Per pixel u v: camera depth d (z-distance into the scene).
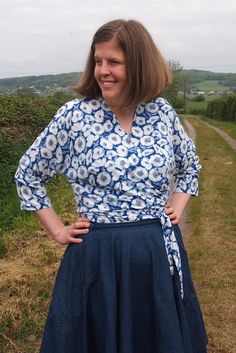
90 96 2.41
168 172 2.41
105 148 2.31
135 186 2.32
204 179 11.39
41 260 5.40
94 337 2.39
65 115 2.39
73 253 2.41
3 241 5.87
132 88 2.32
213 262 5.72
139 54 2.31
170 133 2.48
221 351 3.83
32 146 2.45
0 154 8.80
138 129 2.38
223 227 7.21
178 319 2.41
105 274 2.32
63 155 2.43
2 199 7.71
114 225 2.34
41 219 2.50
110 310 2.30
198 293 4.86
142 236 2.34
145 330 2.40
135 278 2.35
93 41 2.37
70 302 2.39
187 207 8.35
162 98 2.53
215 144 20.70
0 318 4.00
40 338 3.83
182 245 2.52
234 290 4.95
